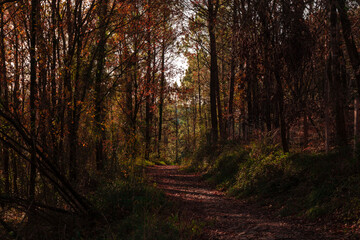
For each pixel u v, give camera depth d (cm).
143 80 2055
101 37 1227
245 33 1268
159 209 873
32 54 875
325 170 898
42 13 970
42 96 882
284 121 1192
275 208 933
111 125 1355
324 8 1004
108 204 864
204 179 1738
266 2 1153
